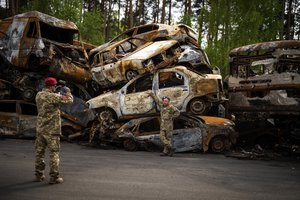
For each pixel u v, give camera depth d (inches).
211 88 443.8
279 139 443.5
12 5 1107.3
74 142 474.3
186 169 290.4
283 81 437.4
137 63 462.3
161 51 473.1
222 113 482.0
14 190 203.8
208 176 263.7
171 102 436.5
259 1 637.3
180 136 398.3
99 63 509.0
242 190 221.5
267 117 454.3
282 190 225.1
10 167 271.1
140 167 292.4
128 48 555.8
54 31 592.1
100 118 454.9
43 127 224.4
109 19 1423.5
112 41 615.8
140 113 442.0
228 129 410.3
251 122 465.7
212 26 647.1
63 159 322.7
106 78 492.7
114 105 449.7
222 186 231.5
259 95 471.5
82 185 220.2
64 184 221.8
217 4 652.7
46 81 233.3
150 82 452.1
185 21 695.1
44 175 246.7
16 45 510.9
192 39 578.6
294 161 359.9
